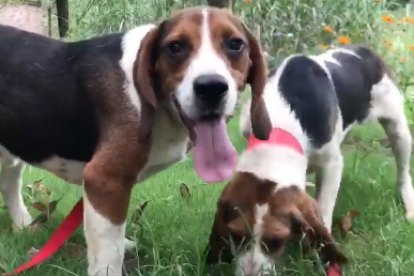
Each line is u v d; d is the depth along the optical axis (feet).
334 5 8.24
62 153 3.95
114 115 3.72
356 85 4.85
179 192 4.91
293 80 4.47
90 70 3.80
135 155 3.71
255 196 3.94
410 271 4.03
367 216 4.69
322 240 3.92
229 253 4.00
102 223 3.71
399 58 7.70
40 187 5.03
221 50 3.56
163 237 4.33
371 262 4.11
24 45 3.95
